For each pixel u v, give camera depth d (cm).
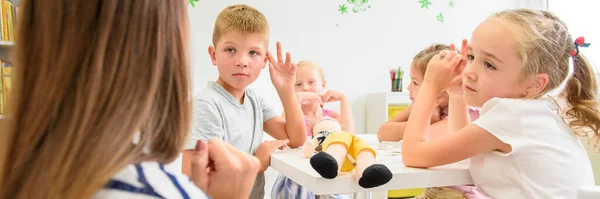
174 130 33
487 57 77
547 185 71
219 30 110
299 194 107
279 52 113
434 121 126
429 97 83
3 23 168
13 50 30
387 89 256
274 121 119
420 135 79
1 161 29
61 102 28
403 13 259
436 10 267
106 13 29
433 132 117
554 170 71
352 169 72
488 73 77
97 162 28
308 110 164
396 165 79
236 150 48
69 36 29
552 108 78
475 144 72
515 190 72
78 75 28
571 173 73
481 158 75
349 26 246
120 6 30
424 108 82
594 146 91
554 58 77
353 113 248
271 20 230
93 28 29
